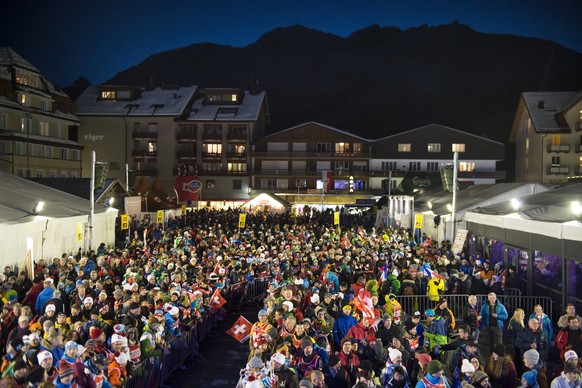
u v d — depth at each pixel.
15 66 55.00
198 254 22.30
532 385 7.67
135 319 10.05
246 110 77.56
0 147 52.97
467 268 17.17
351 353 8.61
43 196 22.91
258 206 53.50
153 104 77.25
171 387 11.69
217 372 12.84
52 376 6.71
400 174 76.62
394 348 8.39
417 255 19.41
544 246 16.36
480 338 10.00
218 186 75.94
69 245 22.56
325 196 74.06
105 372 8.02
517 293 16.16
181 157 75.50
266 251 21.33
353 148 77.31
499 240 20.64
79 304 10.07
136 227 32.41
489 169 76.56
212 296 16.05
